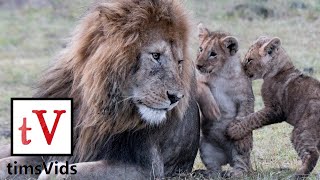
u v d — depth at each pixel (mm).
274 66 12195
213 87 12492
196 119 12359
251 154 13430
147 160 11172
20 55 28250
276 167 12617
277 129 15039
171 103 10438
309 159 11227
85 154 11203
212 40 12477
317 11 25688
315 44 21906
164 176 11867
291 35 23141
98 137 10914
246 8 26484
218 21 25625
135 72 10422
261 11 26219
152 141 11250
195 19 11484
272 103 12117
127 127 10695
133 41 10312
